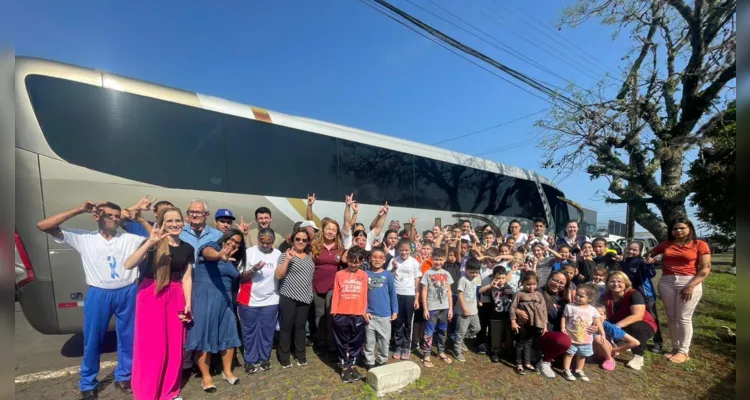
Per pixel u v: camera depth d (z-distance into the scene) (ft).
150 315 11.76
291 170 22.02
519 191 41.70
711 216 36.04
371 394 13.20
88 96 15.47
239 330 17.58
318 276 16.90
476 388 14.32
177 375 12.41
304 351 15.56
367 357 15.06
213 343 13.15
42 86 14.56
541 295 16.37
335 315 14.30
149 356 11.66
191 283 12.88
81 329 14.97
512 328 16.11
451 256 19.58
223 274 13.89
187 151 17.92
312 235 17.53
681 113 39.17
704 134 35.94
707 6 34.86
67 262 14.60
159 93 17.47
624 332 17.35
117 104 16.11
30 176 14.02
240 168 19.75
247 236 17.95
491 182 38.34
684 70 37.86
